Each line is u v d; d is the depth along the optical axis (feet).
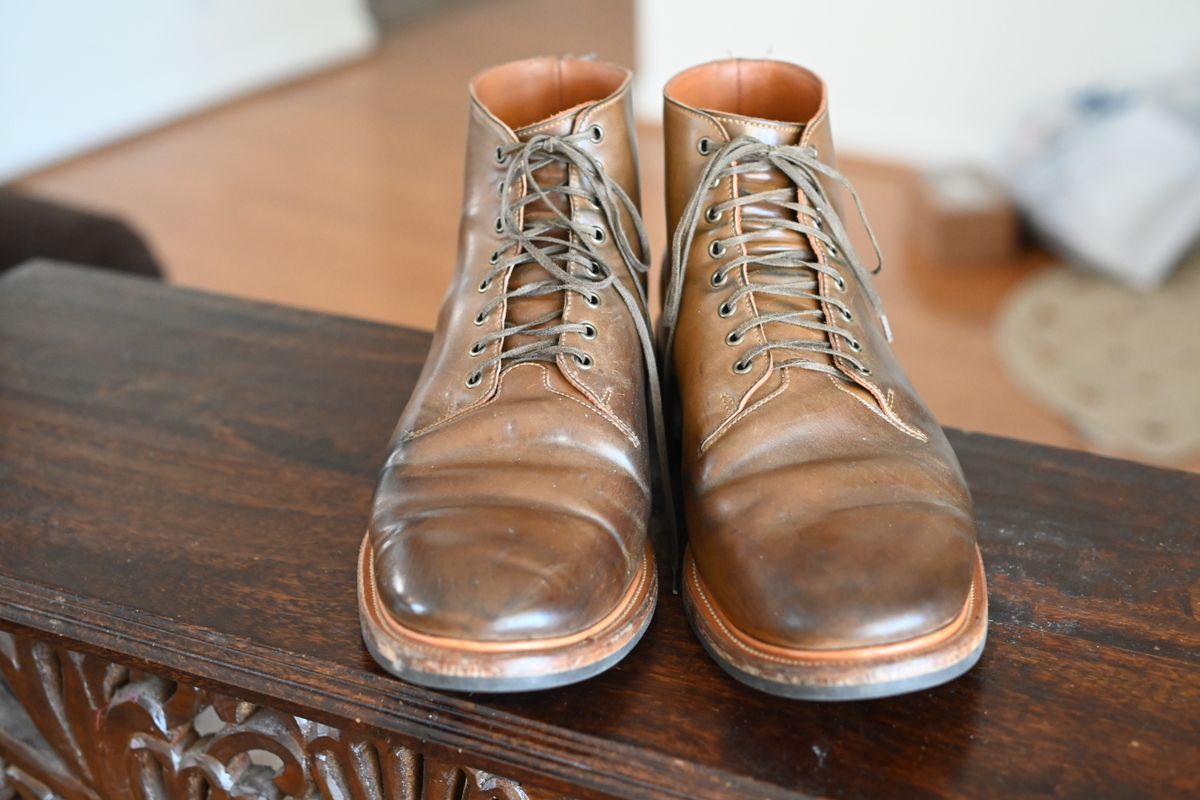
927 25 7.49
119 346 2.88
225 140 8.55
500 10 11.30
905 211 7.29
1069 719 1.73
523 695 1.80
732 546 1.73
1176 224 6.29
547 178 2.11
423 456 1.91
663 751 1.70
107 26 8.43
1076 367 5.68
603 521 1.77
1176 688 1.79
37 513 2.27
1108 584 2.01
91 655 2.06
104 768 2.29
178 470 2.39
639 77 8.69
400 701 1.81
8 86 7.95
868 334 2.07
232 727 2.06
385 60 10.09
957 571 1.64
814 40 7.91
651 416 2.21
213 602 2.02
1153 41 7.00
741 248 2.06
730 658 1.69
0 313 3.05
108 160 8.28
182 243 6.99
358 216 7.29
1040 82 7.41
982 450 2.41
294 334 2.93
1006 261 6.69
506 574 1.61
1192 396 5.41
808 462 1.85
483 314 2.05
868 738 1.71
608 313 2.05
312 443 2.47
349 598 2.02
